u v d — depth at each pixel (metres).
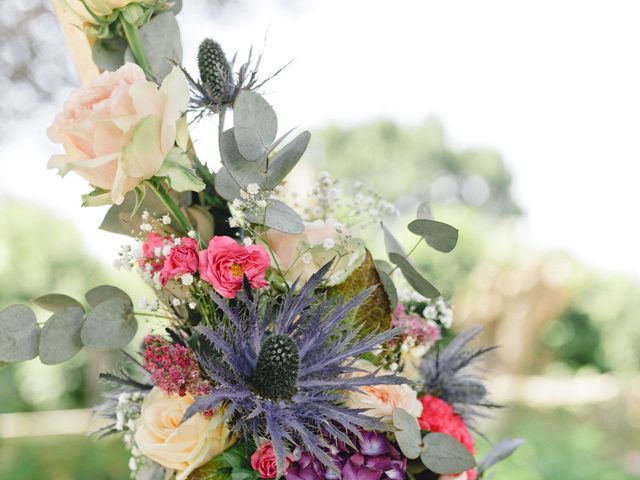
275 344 0.87
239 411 0.87
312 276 0.90
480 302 7.93
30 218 8.03
